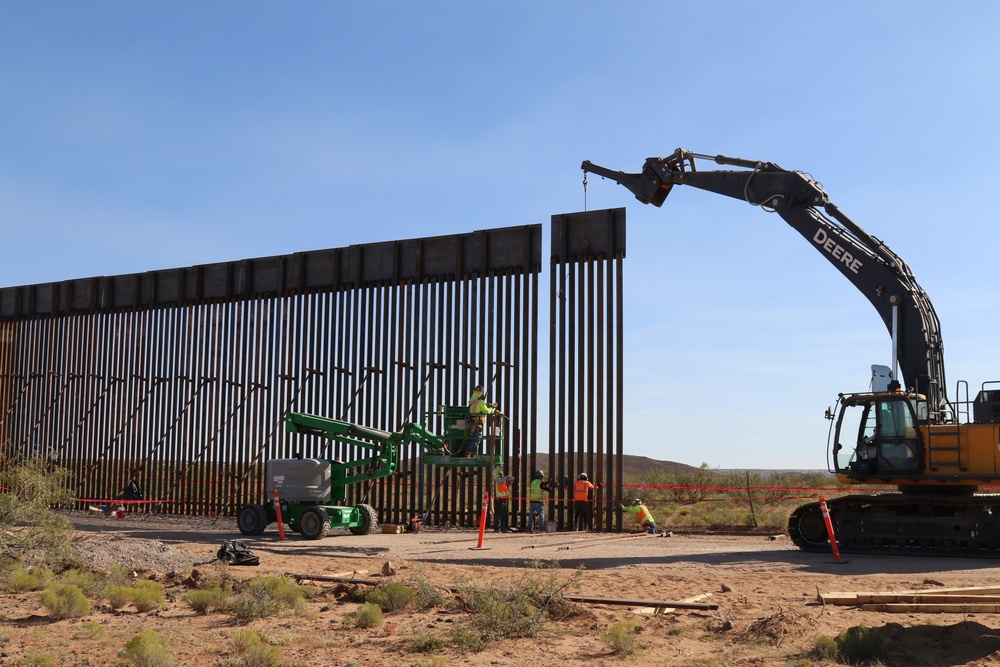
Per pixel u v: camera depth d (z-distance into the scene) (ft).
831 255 64.44
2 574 40.81
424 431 79.56
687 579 44.98
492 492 83.56
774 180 67.41
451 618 34.32
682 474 157.17
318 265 100.42
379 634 31.60
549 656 28.55
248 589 38.60
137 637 27.20
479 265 91.15
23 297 122.01
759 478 143.54
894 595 36.70
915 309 60.54
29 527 45.78
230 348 104.58
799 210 66.03
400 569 47.65
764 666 27.14
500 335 89.51
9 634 30.81
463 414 81.30
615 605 36.73
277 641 29.96
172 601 38.09
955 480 57.67
